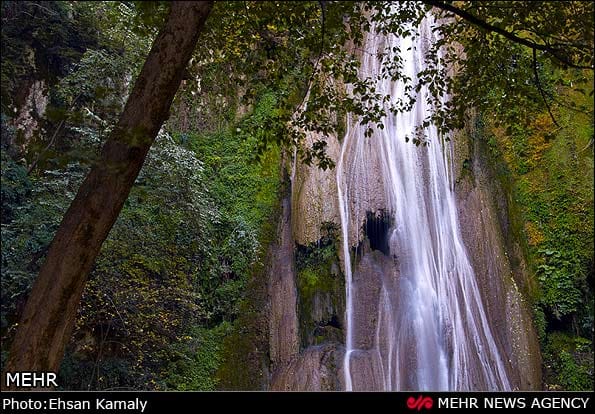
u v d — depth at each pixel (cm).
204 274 1066
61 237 350
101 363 811
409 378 967
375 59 1302
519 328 1052
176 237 936
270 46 664
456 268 1120
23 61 934
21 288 721
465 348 1027
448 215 1165
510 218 1235
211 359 983
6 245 719
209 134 1294
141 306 817
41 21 963
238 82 704
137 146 358
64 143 934
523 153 1201
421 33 1323
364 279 1051
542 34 554
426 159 1195
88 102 977
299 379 923
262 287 1088
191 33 365
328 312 1029
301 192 1101
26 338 334
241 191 1212
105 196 353
